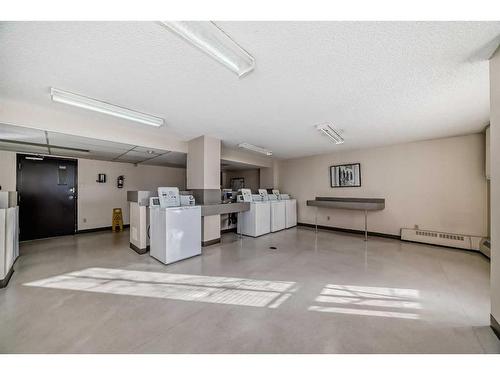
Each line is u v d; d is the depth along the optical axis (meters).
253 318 1.87
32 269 3.05
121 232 5.72
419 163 4.70
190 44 1.51
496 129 1.62
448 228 4.33
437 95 2.45
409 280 2.71
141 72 1.97
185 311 1.98
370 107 2.81
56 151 4.61
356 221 5.72
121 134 3.69
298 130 3.90
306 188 6.83
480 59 1.76
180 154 4.98
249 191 5.58
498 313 1.60
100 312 1.95
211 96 2.49
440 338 1.61
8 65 1.83
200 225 3.81
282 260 3.50
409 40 1.54
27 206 4.76
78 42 1.55
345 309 2.02
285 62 1.82
